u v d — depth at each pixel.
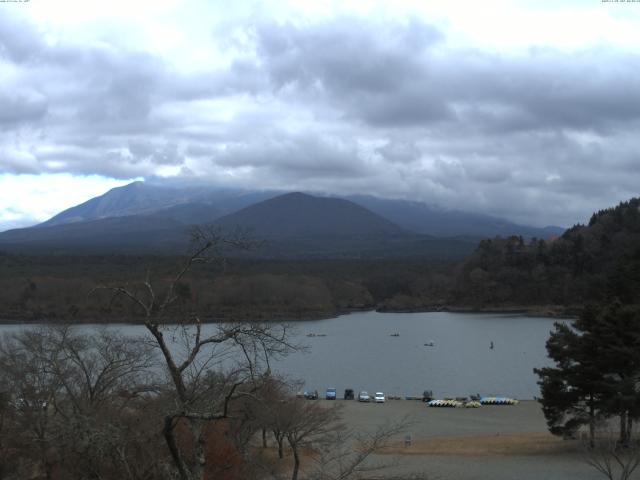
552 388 48.16
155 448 22.95
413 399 93.88
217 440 28.30
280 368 121.31
